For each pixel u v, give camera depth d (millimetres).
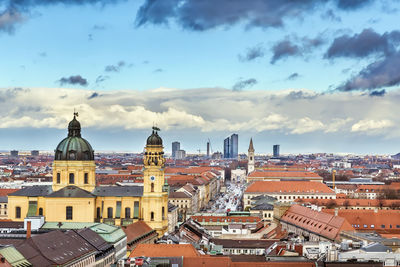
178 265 198000
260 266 197250
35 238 196125
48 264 185500
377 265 193625
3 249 178125
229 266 198375
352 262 194875
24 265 177125
